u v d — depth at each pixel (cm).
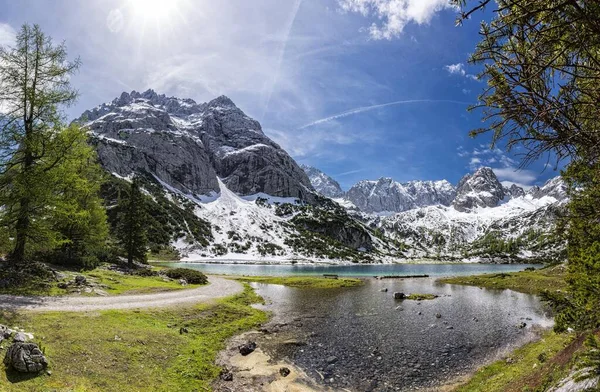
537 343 2523
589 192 579
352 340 2653
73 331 1794
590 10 328
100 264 4931
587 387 777
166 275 5269
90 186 3656
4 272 2642
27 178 2477
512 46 407
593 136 410
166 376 1661
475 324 3241
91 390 1323
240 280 7188
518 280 6631
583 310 1026
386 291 5881
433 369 2059
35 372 1298
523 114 438
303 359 2189
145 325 2273
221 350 2261
